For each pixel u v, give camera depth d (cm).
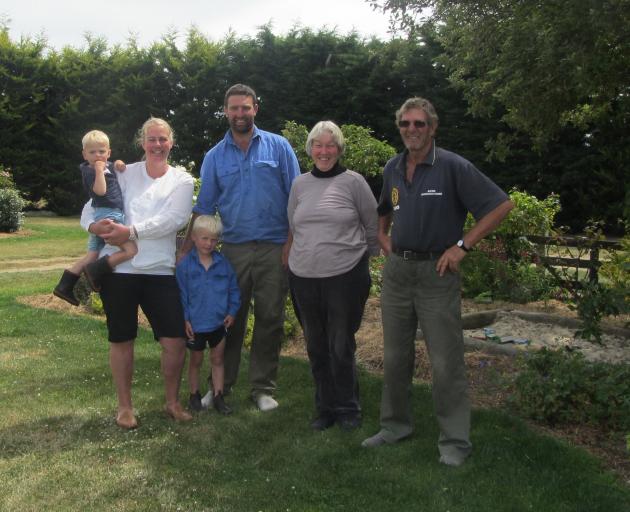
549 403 416
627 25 480
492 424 406
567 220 1856
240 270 449
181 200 403
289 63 2409
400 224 362
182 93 2652
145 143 408
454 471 349
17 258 1327
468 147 1958
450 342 357
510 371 523
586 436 398
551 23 514
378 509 313
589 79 524
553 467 351
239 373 531
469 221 828
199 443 390
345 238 398
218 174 444
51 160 2586
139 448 380
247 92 429
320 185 403
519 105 579
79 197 2641
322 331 414
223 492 330
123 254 392
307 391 486
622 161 1306
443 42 651
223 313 433
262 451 380
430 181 351
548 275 803
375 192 1977
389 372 380
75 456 369
